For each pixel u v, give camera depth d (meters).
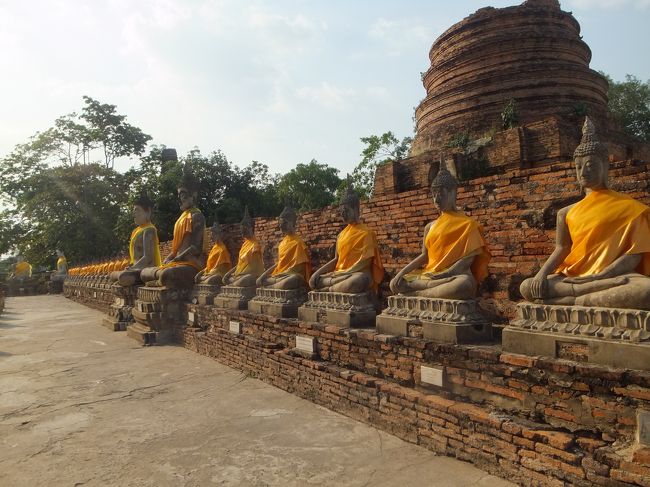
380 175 20.38
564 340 4.66
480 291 6.84
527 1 21.66
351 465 5.20
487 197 6.87
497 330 6.20
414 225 8.02
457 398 5.61
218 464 5.29
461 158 17.33
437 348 5.82
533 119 20.36
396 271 8.23
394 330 6.59
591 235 4.78
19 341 14.07
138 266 16.19
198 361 10.79
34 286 45.16
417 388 6.10
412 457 5.39
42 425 6.68
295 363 8.05
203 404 7.54
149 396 8.03
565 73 20.77
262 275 10.28
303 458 5.41
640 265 4.59
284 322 8.73
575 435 4.45
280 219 10.02
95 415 7.08
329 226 10.16
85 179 38.75
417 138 24.19
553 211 6.08
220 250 12.96
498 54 21.45
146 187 29.12
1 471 5.23
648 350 4.03
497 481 4.75
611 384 4.20
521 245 6.41
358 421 6.64
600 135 18.58
